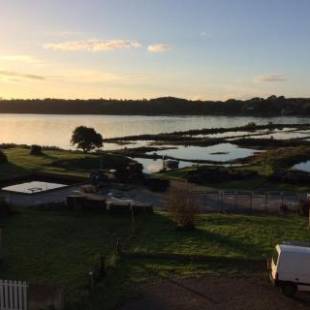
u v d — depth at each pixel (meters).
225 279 23.00
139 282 22.55
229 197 45.50
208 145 122.19
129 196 46.41
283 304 20.31
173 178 59.66
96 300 20.47
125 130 183.50
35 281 22.69
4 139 142.62
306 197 44.06
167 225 33.62
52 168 63.94
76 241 29.75
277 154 90.44
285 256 20.86
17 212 37.19
